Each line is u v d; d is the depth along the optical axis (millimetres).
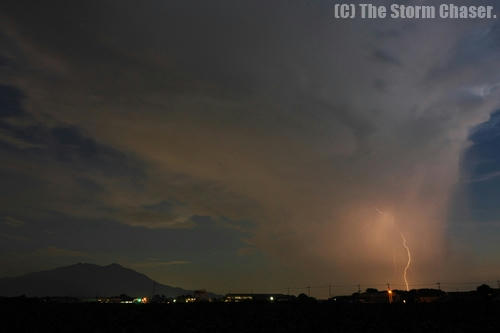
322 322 29094
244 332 26250
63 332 26281
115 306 39594
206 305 40094
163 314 33250
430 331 25578
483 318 28188
